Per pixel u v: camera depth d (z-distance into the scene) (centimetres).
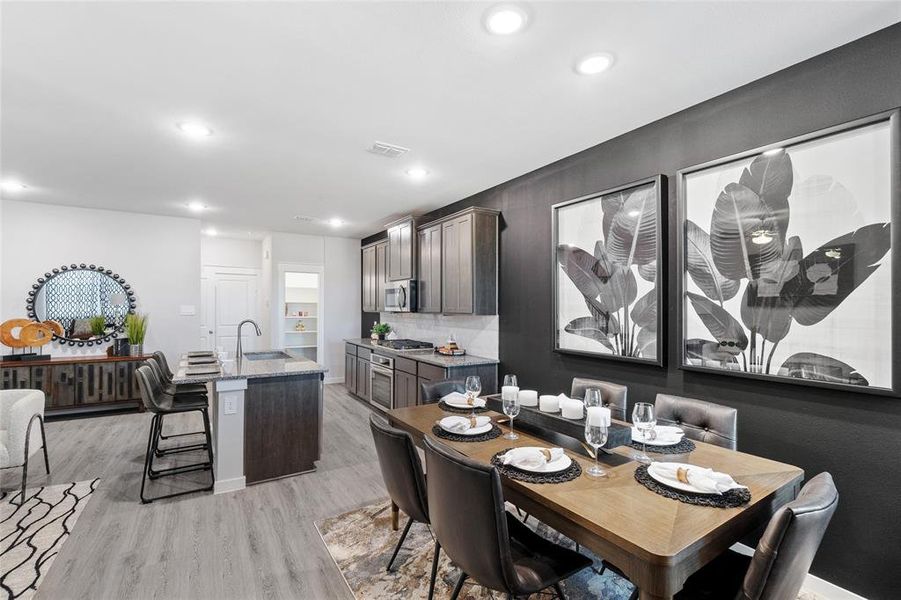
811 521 107
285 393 328
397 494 192
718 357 234
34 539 237
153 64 210
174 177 394
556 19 177
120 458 361
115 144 313
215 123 278
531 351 371
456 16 175
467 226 407
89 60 207
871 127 182
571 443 195
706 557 120
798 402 205
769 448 216
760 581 108
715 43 192
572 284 327
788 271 206
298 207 513
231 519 262
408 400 461
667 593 108
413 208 516
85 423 464
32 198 474
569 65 210
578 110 258
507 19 177
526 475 156
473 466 133
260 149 323
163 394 340
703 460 172
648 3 167
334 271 734
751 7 169
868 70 185
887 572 179
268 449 321
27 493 293
